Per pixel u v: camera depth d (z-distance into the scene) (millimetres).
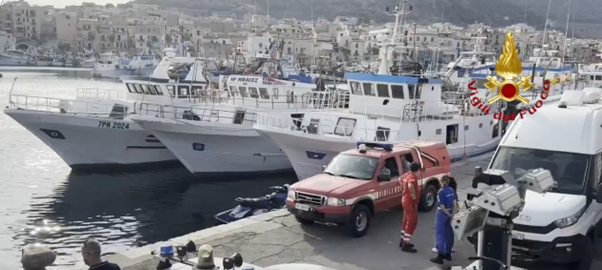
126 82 29750
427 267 9352
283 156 27219
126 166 28656
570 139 9758
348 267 9344
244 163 26750
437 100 22172
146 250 9852
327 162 20547
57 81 113438
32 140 37875
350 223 10703
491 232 6012
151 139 28844
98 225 19375
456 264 9523
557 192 9219
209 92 29922
